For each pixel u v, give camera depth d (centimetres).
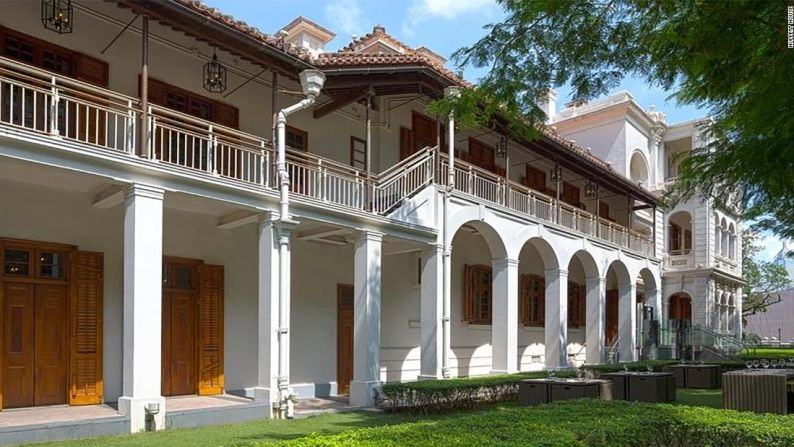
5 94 1040
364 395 1309
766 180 841
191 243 1288
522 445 505
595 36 747
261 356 1163
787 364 1797
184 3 1002
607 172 2217
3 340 1031
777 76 575
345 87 1382
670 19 666
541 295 2366
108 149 941
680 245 3541
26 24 1065
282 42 1188
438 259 1514
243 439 895
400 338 1747
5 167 892
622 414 673
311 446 500
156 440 874
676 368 1894
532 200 1909
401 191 1501
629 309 2459
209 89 1266
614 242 2358
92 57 1141
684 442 638
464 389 1296
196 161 1284
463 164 1641
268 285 1166
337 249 1587
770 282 5225
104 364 1152
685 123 3262
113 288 1176
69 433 870
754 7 547
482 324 2014
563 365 1939
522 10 743
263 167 1210
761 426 615
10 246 1051
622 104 2978
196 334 1285
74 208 1126
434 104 881
